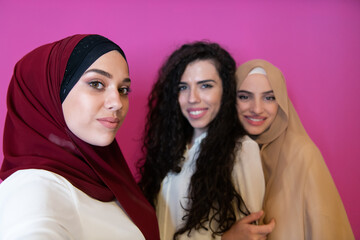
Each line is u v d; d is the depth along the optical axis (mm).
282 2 1570
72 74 826
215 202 1232
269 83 1318
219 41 1606
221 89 1301
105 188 884
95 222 788
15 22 1572
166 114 1393
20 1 1568
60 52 848
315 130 1584
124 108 931
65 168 815
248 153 1246
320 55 1566
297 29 1569
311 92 1577
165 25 1624
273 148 1384
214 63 1271
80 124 835
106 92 855
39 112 866
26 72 880
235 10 1595
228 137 1278
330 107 1576
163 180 1381
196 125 1298
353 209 1589
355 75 1566
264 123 1350
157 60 1630
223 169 1222
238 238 1143
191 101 1269
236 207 1232
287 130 1353
